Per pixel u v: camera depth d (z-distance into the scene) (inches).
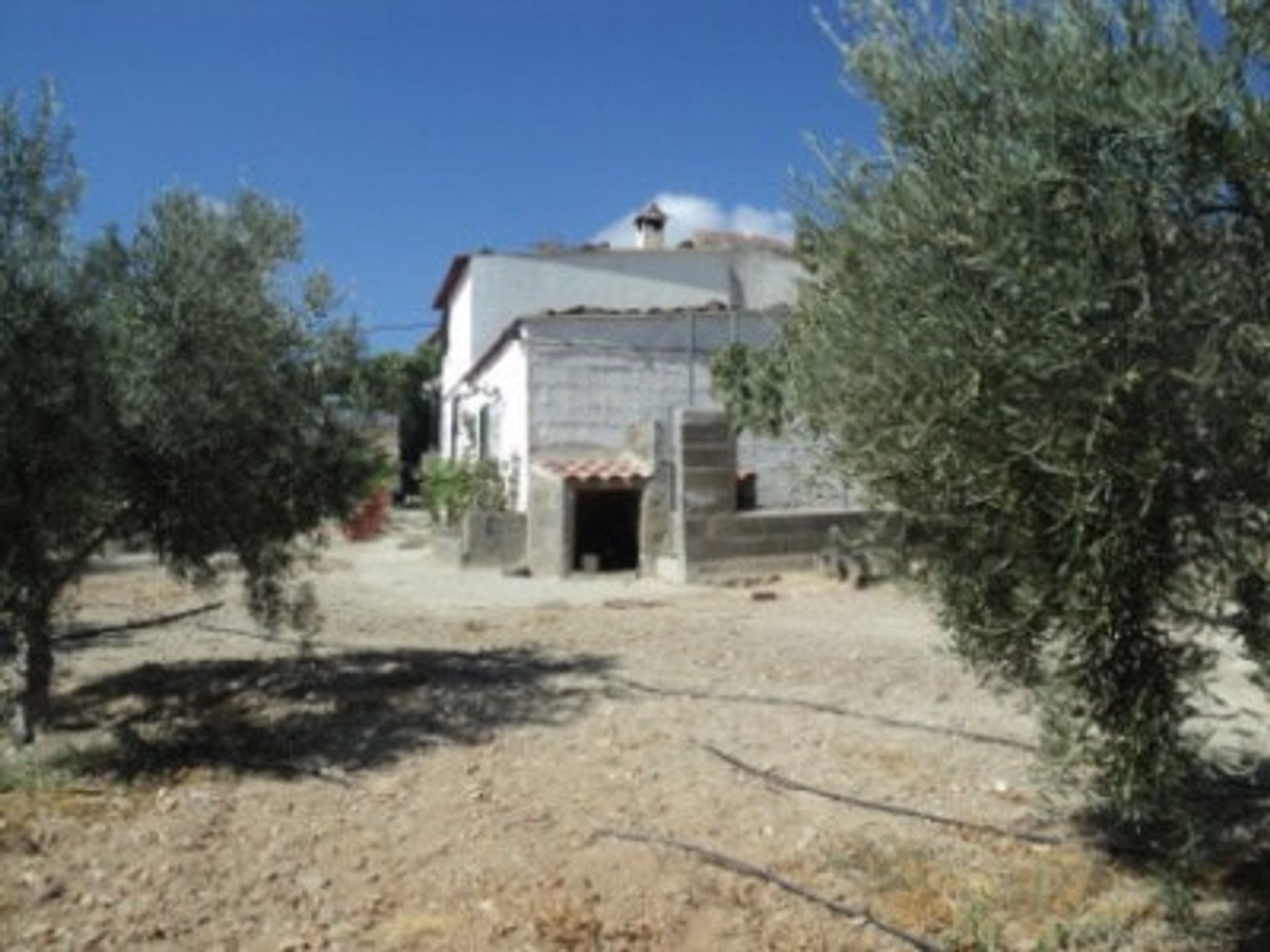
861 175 179.6
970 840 243.3
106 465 295.1
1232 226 154.8
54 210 282.0
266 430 334.0
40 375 272.7
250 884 226.8
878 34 175.2
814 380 187.8
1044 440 152.9
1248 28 149.0
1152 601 166.2
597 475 691.4
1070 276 147.4
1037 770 215.3
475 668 403.9
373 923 212.4
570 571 695.1
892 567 197.0
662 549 689.0
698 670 397.7
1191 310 148.5
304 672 401.4
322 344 350.0
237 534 339.6
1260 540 157.1
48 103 282.2
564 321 796.0
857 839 243.8
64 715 354.6
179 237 320.2
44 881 223.0
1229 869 221.3
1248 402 146.4
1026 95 155.7
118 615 530.0
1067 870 226.2
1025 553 168.6
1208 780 204.2
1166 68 146.1
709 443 644.7
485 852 240.2
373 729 327.6
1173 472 155.4
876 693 360.5
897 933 204.4
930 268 162.6
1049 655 180.4
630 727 323.9
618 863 233.8
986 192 153.7
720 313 815.7
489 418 935.7
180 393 305.9
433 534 838.5
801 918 212.1
